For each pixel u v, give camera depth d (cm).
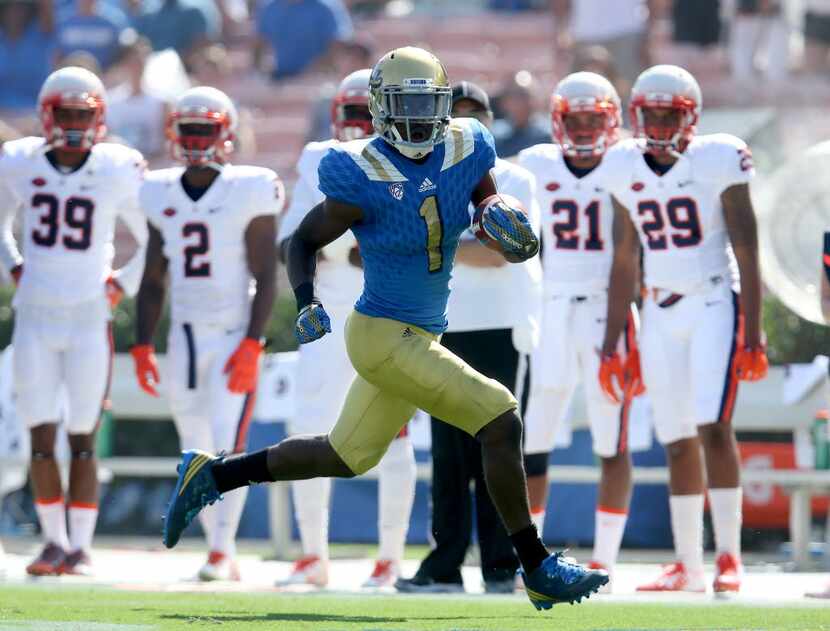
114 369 3353
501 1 5459
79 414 2589
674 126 2294
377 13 5591
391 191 1594
